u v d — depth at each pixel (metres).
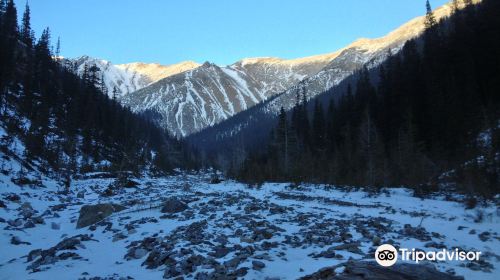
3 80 62.28
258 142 181.50
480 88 59.66
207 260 11.60
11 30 92.00
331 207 26.81
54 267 12.45
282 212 22.59
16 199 28.48
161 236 16.45
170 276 10.77
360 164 49.38
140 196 36.84
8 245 16.23
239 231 16.50
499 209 22.41
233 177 71.00
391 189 38.16
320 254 12.29
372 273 7.97
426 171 40.59
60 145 58.06
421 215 22.48
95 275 11.48
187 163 128.50
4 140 46.22
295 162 59.31
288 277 10.02
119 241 16.33
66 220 23.50
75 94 92.06
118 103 133.38
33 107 66.69
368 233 15.76
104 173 56.88
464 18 81.06
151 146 134.38
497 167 31.30
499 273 10.43
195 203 27.55
